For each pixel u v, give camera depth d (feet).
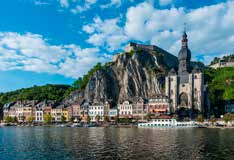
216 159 204.54
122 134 405.39
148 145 274.98
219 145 270.46
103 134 409.08
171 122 609.01
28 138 359.87
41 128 618.85
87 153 233.35
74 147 267.59
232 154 222.28
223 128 554.87
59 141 318.45
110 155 223.30
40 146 278.46
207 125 619.26
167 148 254.06
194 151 236.84
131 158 210.79
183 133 415.23
